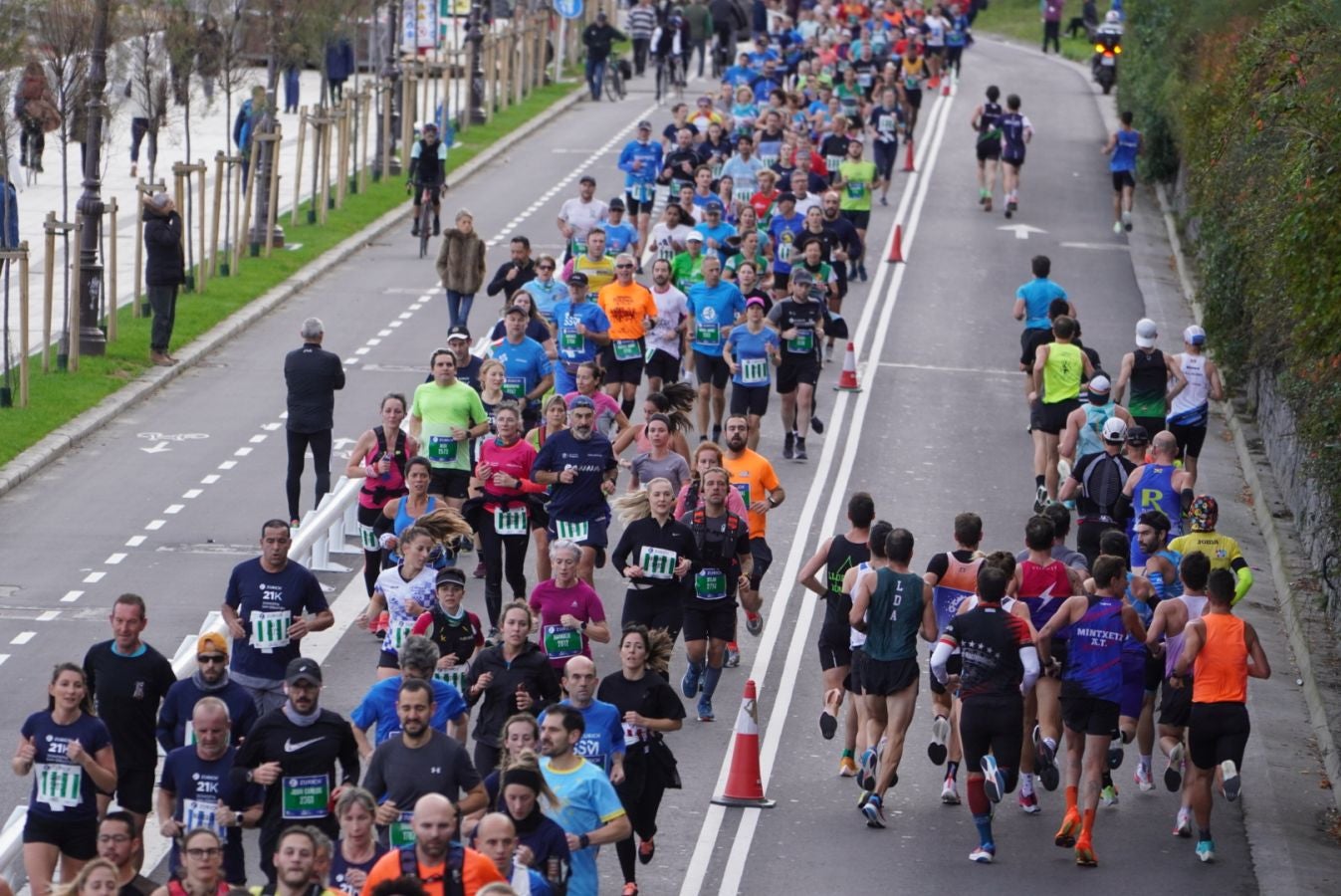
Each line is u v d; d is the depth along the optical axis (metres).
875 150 141.62
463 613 47.41
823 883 45.06
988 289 114.81
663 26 186.00
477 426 63.34
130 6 114.81
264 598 47.66
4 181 101.06
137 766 43.06
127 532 70.81
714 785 50.44
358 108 143.75
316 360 69.81
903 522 73.06
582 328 77.56
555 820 38.25
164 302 92.69
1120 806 50.72
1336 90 58.94
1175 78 133.88
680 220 96.56
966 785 50.97
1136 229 132.00
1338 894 45.69
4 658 58.31
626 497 53.28
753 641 61.12
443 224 131.12
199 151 150.25
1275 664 61.41
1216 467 82.25
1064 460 68.56
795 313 79.69
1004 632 45.69
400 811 38.62
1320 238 50.78
